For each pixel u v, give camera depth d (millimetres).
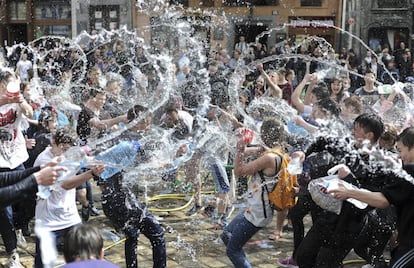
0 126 4898
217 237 6023
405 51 16438
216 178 6355
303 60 13984
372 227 4152
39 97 7078
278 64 14531
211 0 20344
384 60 15180
